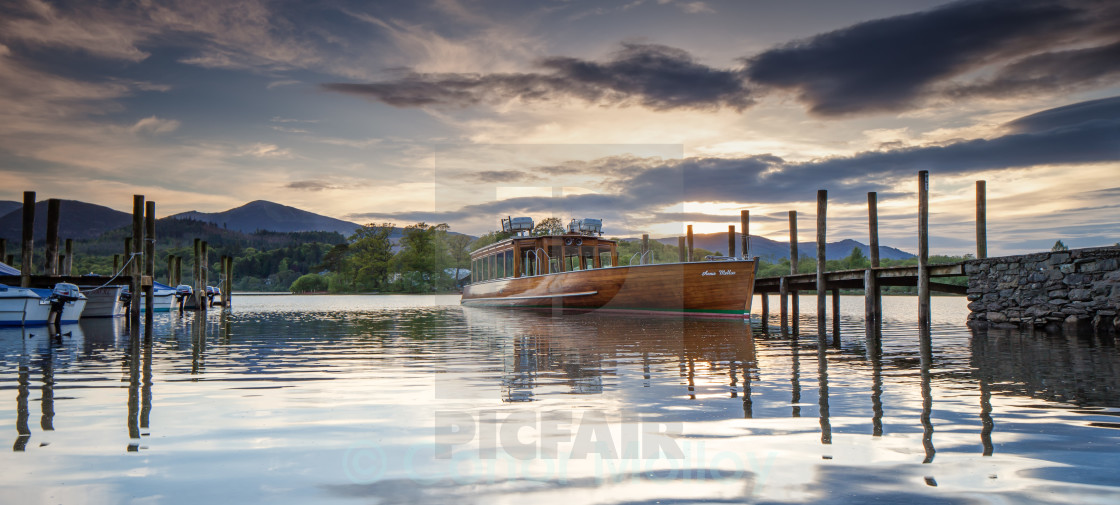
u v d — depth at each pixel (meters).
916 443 4.56
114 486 3.74
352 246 90.25
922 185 17.16
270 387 7.22
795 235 22.25
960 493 3.53
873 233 18.91
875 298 18.61
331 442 4.66
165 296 28.78
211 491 3.64
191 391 6.98
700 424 5.11
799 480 3.73
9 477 3.91
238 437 4.85
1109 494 3.52
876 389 6.86
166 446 4.61
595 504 3.34
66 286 19.27
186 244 126.62
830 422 5.21
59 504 3.46
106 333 16.03
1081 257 15.20
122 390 7.09
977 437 4.75
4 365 9.41
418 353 10.73
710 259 19.52
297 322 20.88
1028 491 3.57
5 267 21.56
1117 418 5.41
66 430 5.12
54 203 20.64
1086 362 9.34
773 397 6.32
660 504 3.34
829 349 11.23
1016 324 16.14
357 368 8.84
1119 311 14.55
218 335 15.25
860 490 3.56
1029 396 6.46
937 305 37.94
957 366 8.90
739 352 10.58
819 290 19.50
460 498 3.45
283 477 3.86
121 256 34.00
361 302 49.44
